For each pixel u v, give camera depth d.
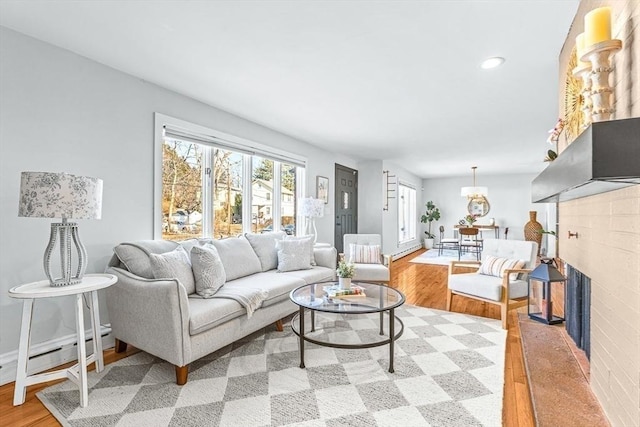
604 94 1.16
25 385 1.81
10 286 2.10
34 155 2.20
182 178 3.27
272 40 2.17
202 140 3.35
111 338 2.58
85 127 2.46
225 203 3.72
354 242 4.94
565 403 1.42
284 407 1.80
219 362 2.34
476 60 2.44
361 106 3.46
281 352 2.52
